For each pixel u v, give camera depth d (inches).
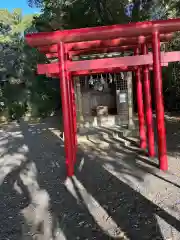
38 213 163.6
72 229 142.4
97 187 196.2
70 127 226.8
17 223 153.2
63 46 205.3
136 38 233.0
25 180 222.7
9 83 631.8
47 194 190.5
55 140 369.1
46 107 634.8
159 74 203.8
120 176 213.8
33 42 197.2
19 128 502.0
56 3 415.8
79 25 441.4
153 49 201.2
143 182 197.3
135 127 366.0
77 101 371.6
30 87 639.8
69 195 185.6
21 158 292.5
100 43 236.2
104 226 142.9
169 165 229.5
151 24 184.9
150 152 258.8
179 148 280.5
